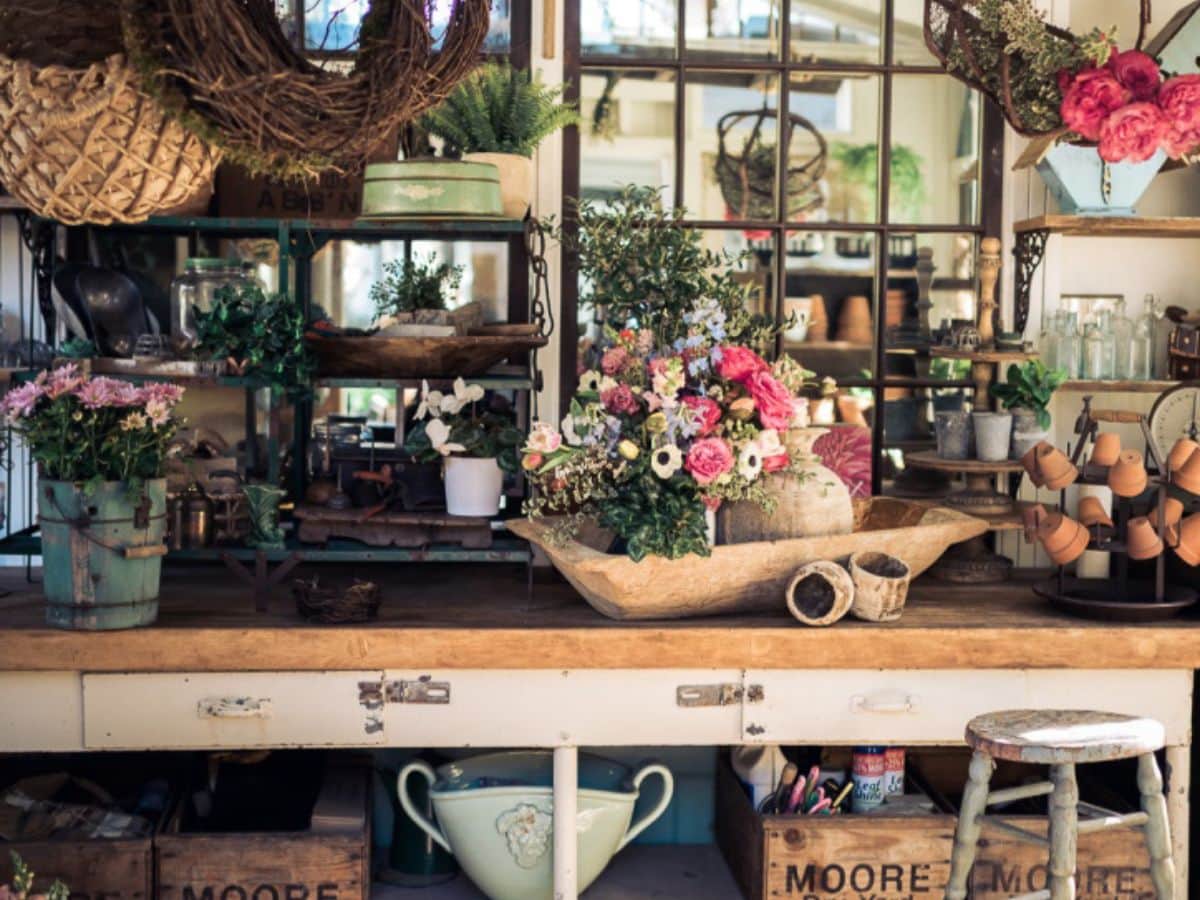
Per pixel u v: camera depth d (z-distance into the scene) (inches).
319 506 132.3
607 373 126.0
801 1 149.7
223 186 139.8
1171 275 153.4
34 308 144.3
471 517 130.1
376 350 126.7
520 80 136.8
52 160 77.8
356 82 80.0
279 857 121.7
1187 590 133.6
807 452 129.0
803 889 126.0
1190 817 139.4
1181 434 148.6
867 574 123.3
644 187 147.5
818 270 151.5
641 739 122.9
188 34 75.1
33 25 79.7
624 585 120.4
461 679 121.6
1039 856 126.1
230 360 127.3
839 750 144.0
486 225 131.8
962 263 152.4
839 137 150.8
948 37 112.2
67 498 117.0
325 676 121.1
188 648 119.0
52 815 124.5
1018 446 141.1
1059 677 125.6
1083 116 103.9
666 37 148.6
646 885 138.1
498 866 127.6
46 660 118.5
